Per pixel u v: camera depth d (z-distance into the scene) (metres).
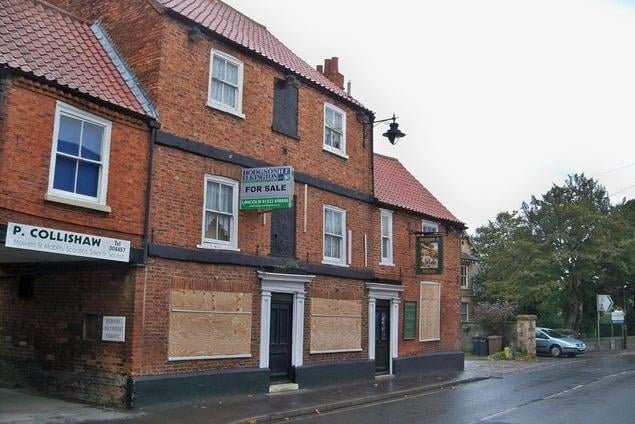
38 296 13.66
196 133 13.78
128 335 12.11
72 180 11.32
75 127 11.45
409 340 21.31
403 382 18.66
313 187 17.22
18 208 10.27
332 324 17.53
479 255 59.81
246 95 15.23
